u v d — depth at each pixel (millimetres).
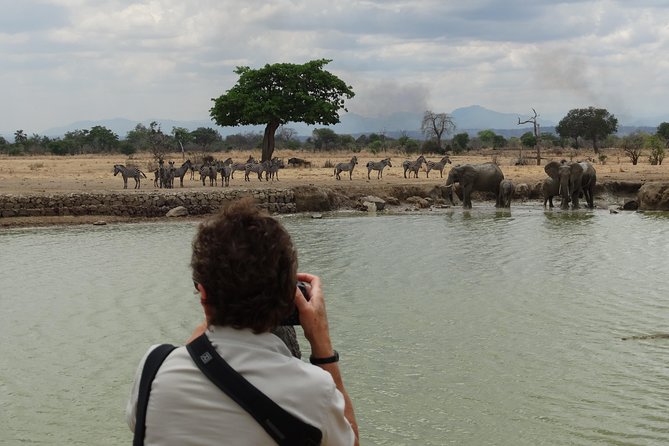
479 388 10367
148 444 2256
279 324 2611
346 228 29703
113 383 10820
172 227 30578
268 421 2209
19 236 27625
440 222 31766
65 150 114312
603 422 9148
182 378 2275
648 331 13188
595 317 14266
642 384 10438
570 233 27391
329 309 15039
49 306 15656
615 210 35031
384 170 60969
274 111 55781
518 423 9148
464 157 90375
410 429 9016
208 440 2213
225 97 58469
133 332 13484
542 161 78875
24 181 43531
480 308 15109
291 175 53094
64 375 11188
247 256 2359
